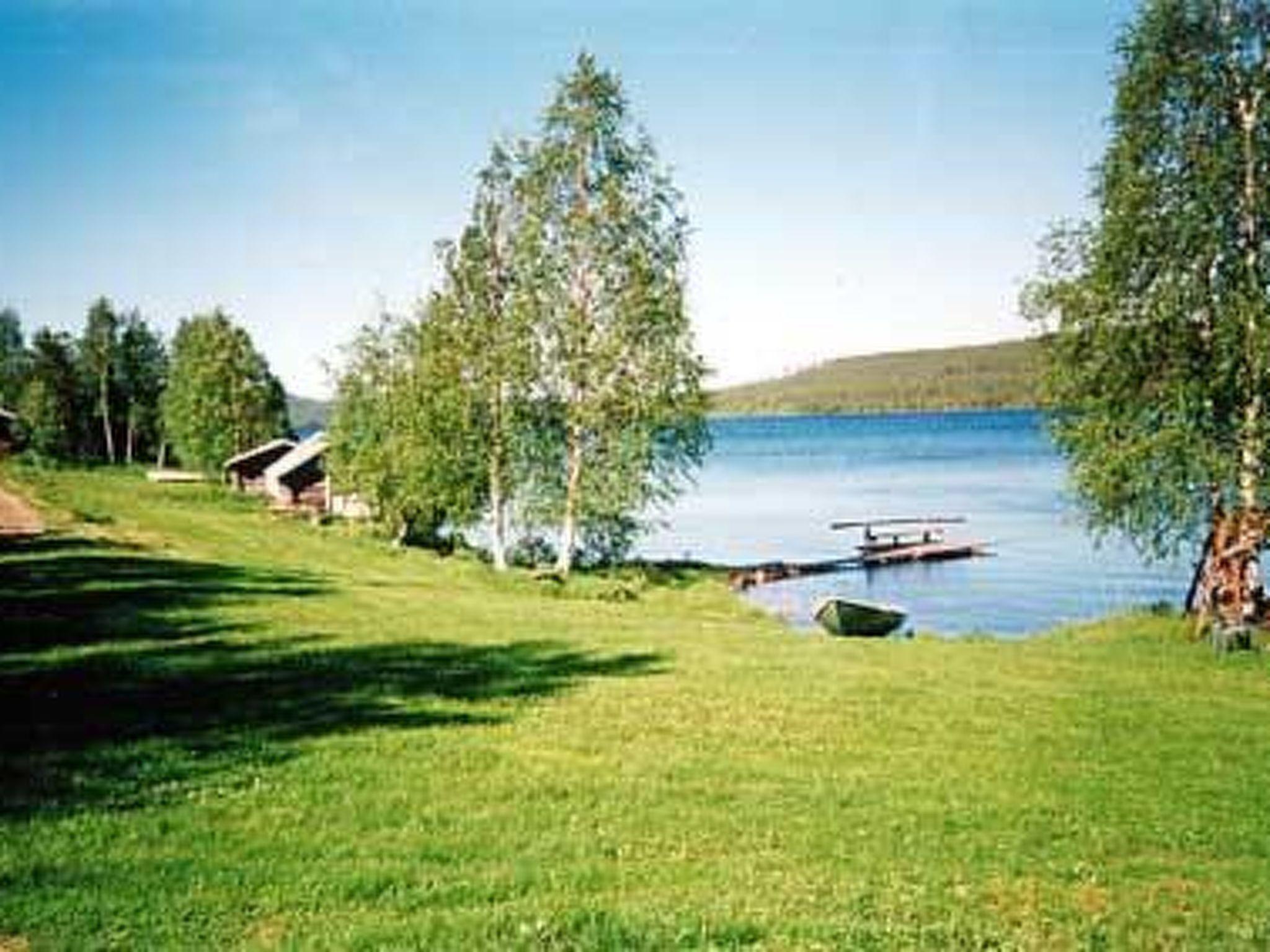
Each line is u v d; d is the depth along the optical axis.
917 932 12.79
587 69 60.38
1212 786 20.88
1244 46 41.22
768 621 51.56
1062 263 43.34
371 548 65.06
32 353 164.25
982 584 67.12
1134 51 41.84
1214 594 40.16
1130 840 17.58
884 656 34.78
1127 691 29.89
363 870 14.63
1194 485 41.00
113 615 35.00
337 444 73.19
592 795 18.69
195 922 12.87
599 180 60.97
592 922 12.59
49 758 19.61
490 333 63.25
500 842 16.09
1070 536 87.38
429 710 24.62
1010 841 17.20
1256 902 14.91
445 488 64.62
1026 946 12.81
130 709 23.41
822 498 130.62
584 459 62.31
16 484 86.12
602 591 54.12
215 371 131.00
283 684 26.61
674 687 28.56
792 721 25.09
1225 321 39.94
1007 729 25.06
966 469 174.12
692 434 63.38
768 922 12.73
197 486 114.00
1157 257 41.25
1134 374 42.00
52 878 14.09
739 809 18.23
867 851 16.38
